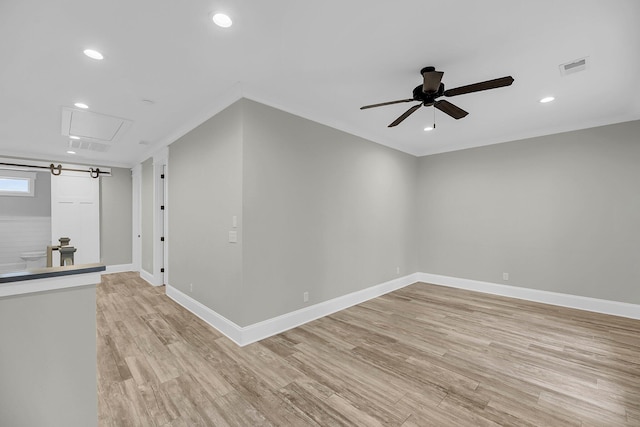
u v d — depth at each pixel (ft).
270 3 5.50
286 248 10.46
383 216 15.21
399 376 7.41
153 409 6.09
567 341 9.47
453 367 7.86
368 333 10.07
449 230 16.89
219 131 10.31
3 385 3.90
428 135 14.69
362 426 5.65
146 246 17.98
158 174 16.16
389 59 7.64
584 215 12.79
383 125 13.08
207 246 11.05
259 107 9.63
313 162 11.48
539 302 13.76
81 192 18.88
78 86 8.83
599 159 12.44
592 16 5.97
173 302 13.37
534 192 14.05
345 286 12.91
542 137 13.83
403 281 16.71
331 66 7.98
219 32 6.42
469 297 14.56
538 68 8.11
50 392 4.19
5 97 9.47
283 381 7.15
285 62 7.74
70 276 4.27
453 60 7.72
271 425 5.67
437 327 10.62
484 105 10.77
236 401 6.38
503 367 7.86
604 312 12.22
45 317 4.15
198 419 5.81
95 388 4.50
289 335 9.87
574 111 11.38
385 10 5.78
